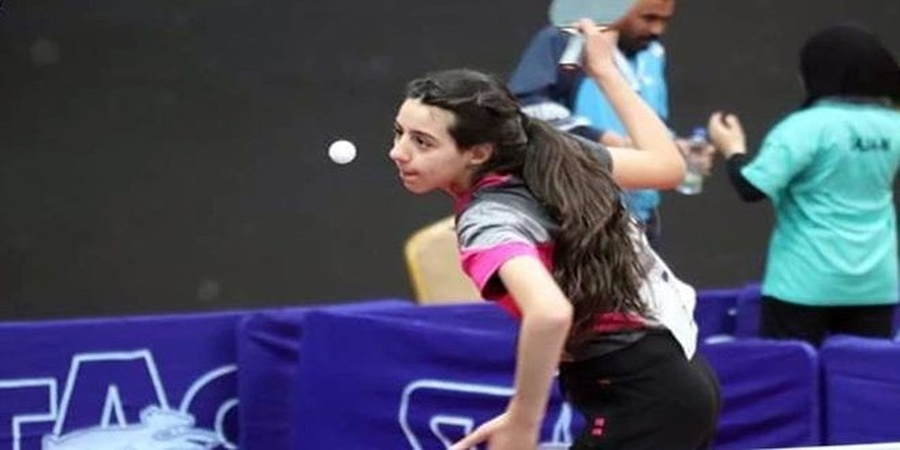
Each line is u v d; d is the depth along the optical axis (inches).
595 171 339.3
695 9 852.0
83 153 828.6
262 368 532.7
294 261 834.2
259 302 828.6
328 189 837.8
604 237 333.7
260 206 835.4
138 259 827.4
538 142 338.0
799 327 553.6
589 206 333.4
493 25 845.2
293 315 534.6
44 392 521.7
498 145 335.9
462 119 333.4
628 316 340.2
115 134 831.1
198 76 834.2
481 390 515.2
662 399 339.9
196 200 833.5
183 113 834.8
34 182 824.3
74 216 826.8
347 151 386.0
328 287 833.5
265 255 834.2
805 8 861.8
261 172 837.2
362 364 515.2
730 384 514.6
